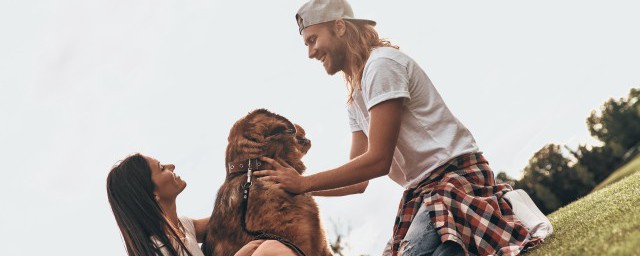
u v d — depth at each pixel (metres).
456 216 3.00
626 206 3.06
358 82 3.36
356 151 3.96
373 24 3.55
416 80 3.24
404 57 3.26
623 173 11.88
